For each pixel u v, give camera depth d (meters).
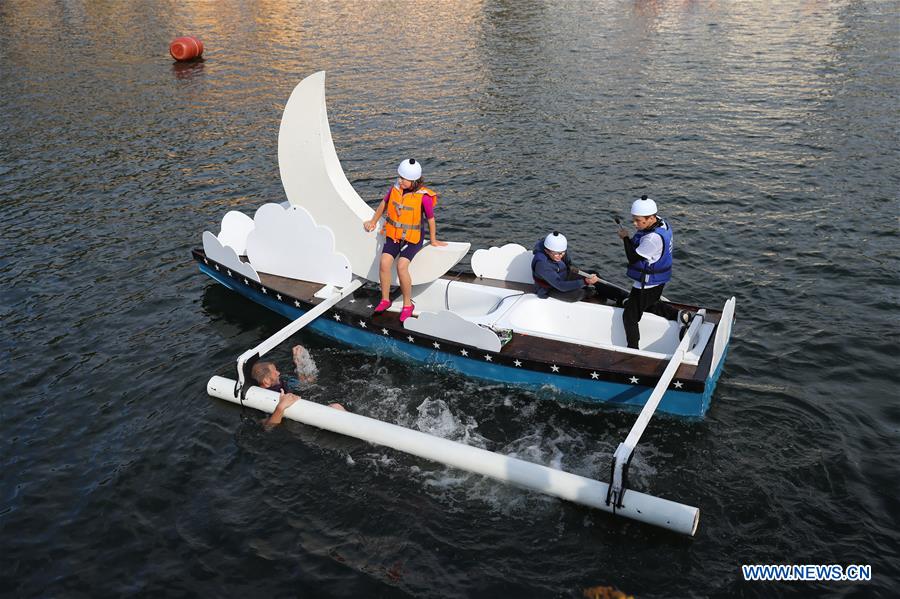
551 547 6.04
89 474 7.10
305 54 27.77
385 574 5.85
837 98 19.34
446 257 8.72
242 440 7.50
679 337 7.90
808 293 10.12
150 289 10.82
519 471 6.55
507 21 33.72
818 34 27.86
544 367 7.66
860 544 5.93
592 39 28.78
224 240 10.73
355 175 15.42
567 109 19.47
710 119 18.16
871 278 10.41
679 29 30.22
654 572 5.76
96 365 8.94
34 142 18.08
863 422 7.42
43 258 11.90
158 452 7.37
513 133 17.69
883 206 12.80
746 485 6.61
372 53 27.52
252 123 19.28
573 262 11.41
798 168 14.77
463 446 6.85
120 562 6.07
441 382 8.34
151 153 17.16
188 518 6.51
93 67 26.23
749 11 34.00
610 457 7.07
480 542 6.12
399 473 6.93
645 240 7.50
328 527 6.34
